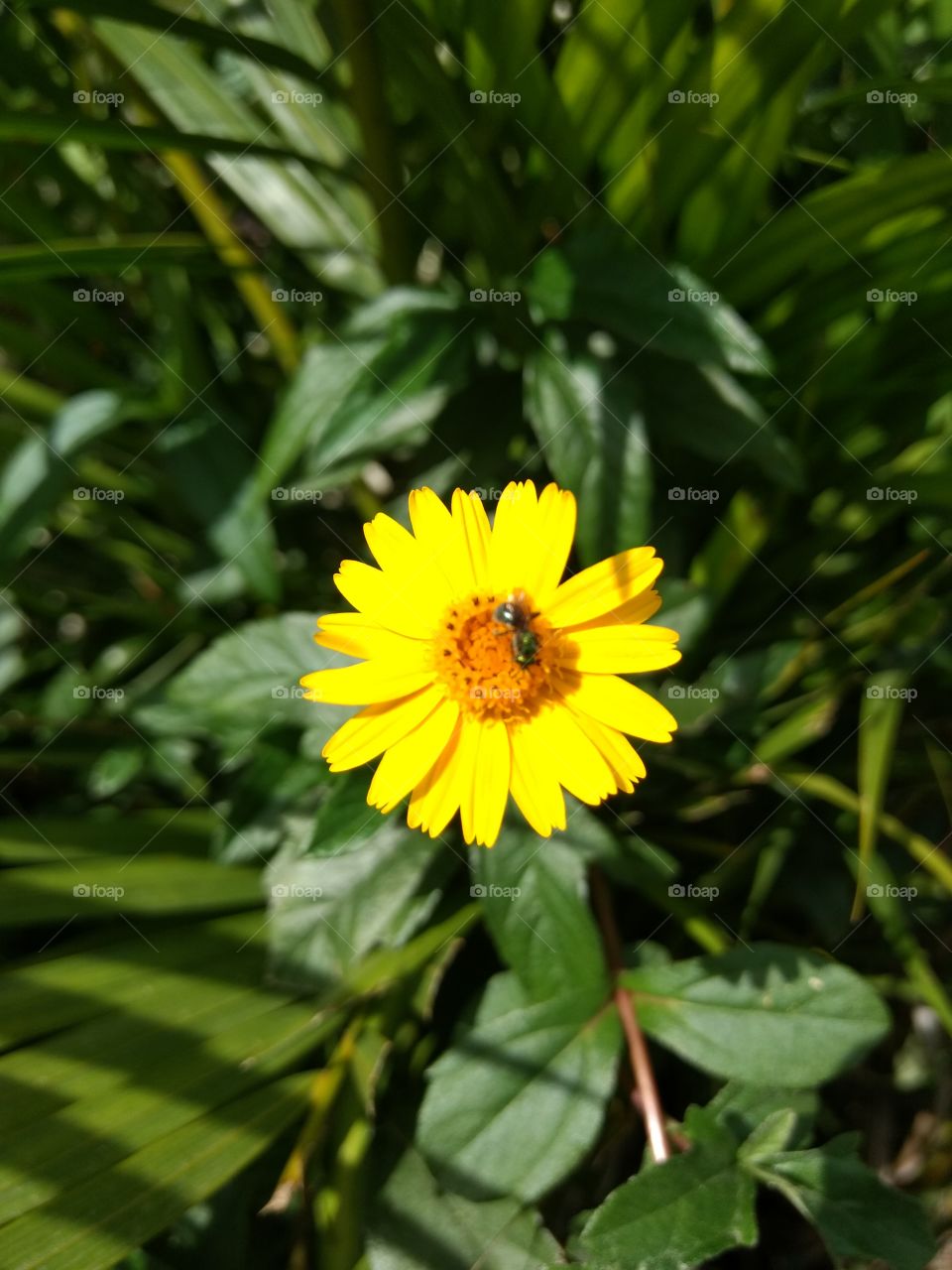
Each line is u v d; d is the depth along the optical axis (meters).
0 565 0.12
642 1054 0.09
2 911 0.10
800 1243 0.11
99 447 0.15
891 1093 0.12
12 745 0.13
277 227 0.14
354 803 0.09
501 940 0.09
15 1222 0.07
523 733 0.08
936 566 0.12
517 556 0.08
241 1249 0.09
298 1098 0.09
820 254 0.11
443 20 0.11
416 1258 0.09
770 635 0.12
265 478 0.11
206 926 0.10
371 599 0.08
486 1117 0.09
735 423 0.11
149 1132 0.08
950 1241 0.11
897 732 0.12
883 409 0.13
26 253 0.11
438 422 0.12
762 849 0.11
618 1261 0.08
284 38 0.13
